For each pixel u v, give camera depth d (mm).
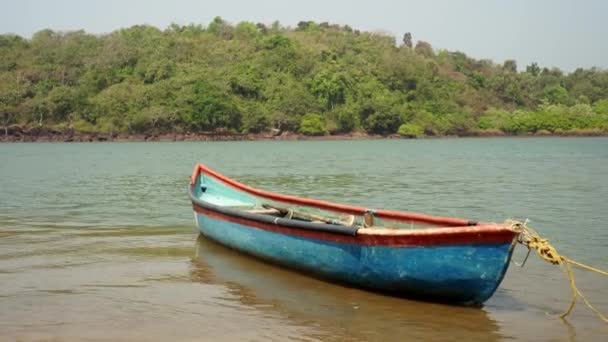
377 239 8578
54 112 95938
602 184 25484
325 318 8172
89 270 10625
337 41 124375
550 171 32906
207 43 119750
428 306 8680
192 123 93812
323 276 9891
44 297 9008
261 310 8508
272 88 104000
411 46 147750
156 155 51562
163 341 7285
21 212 17609
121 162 41719
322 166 37438
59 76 103312
